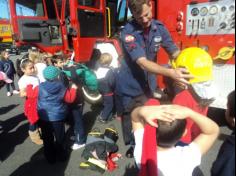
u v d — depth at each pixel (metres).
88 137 4.16
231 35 4.09
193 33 4.41
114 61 6.57
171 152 1.77
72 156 4.34
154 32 2.77
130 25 2.78
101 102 6.22
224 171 1.43
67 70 4.36
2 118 6.15
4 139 5.05
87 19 6.95
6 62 8.31
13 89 8.62
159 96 2.91
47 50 7.23
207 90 1.97
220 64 4.24
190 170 1.75
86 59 7.00
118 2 7.10
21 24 6.89
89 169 3.94
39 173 3.93
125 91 3.17
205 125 1.64
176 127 1.72
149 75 3.05
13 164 4.20
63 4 7.18
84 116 6.03
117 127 5.33
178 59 2.09
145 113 1.67
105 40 6.80
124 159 4.13
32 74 4.48
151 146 1.73
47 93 3.81
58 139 4.02
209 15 4.23
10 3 6.80
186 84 2.02
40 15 7.14
